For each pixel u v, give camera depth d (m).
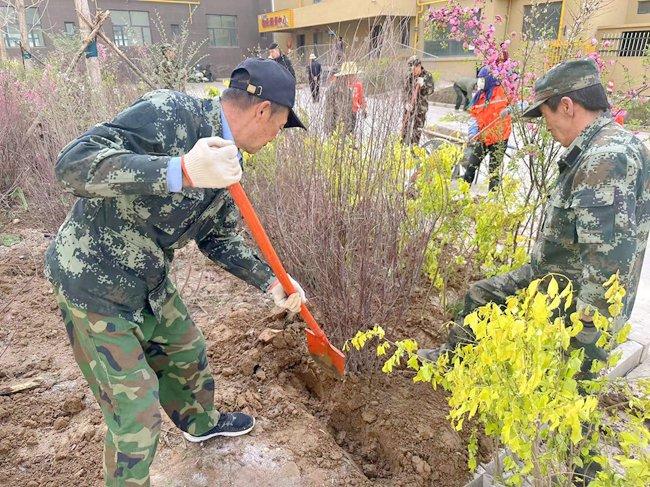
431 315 3.33
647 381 1.74
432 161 3.12
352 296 2.75
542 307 1.33
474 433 2.06
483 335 1.43
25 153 5.38
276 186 3.38
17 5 9.80
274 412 2.56
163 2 25.75
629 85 3.79
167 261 1.87
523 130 3.22
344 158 3.03
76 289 1.67
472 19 3.37
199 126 1.65
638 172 1.86
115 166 1.39
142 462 1.74
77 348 1.83
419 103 3.23
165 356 2.14
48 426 2.51
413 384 2.78
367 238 2.72
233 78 1.68
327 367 2.51
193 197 1.67
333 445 2.43
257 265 2.16
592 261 1.86
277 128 1.75
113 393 1.73
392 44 3.28
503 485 2.01
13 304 3.55
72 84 5.16
